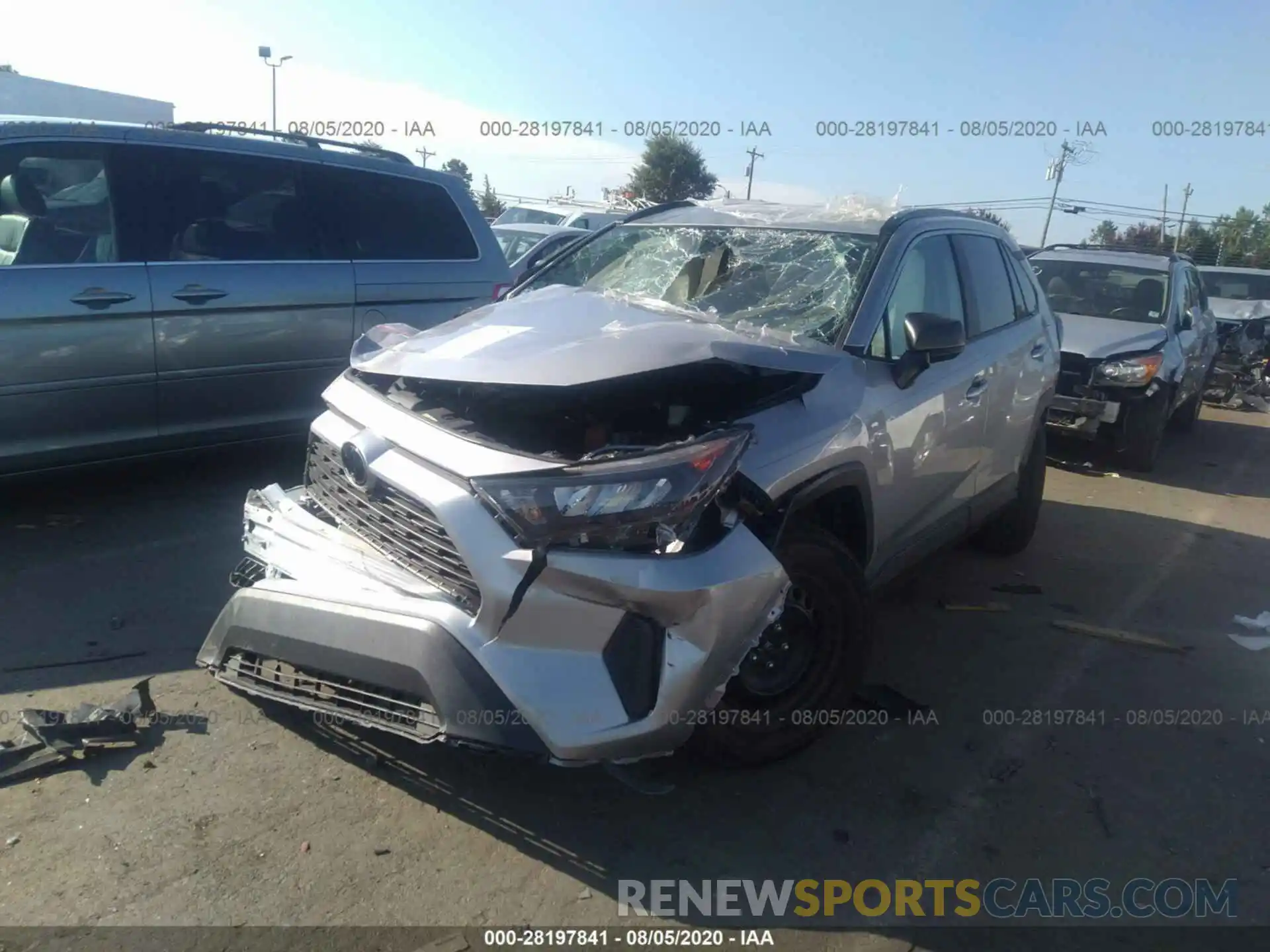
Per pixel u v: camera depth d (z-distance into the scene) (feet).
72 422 16.75
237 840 9.64
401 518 9.75
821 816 10.71
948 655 14.94
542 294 12.59
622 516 8.87
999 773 11.80
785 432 10.78
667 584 8.97
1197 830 11.00
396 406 10.65
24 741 10.84
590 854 9.84
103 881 9.00
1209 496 27.07
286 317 19.07
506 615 8.91
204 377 18.19
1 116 17.31
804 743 11.44
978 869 10.09
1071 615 16.94
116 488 19.17
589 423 11.07
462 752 11.24
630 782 9.90
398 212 21.09
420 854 9.64
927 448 13.70
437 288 21.38
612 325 11.00
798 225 14.69
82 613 13.98
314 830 9.87
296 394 19.61
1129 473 29.35
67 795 10.12
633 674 9.16
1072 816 11.07
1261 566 20.58
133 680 12.32
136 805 10.05
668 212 16.57
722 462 9.27
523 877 9.46
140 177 17.57
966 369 14.87
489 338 10.89
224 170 18.65
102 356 16.81
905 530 13.94
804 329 12.80
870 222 14.52
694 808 10.66
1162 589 18.63
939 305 14.82
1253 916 9.63
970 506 16.16
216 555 16.28
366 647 9.50
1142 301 31.68
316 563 10.53
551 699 8.88
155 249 17.51
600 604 8.94
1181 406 35.91
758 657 10.91
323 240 19.80
